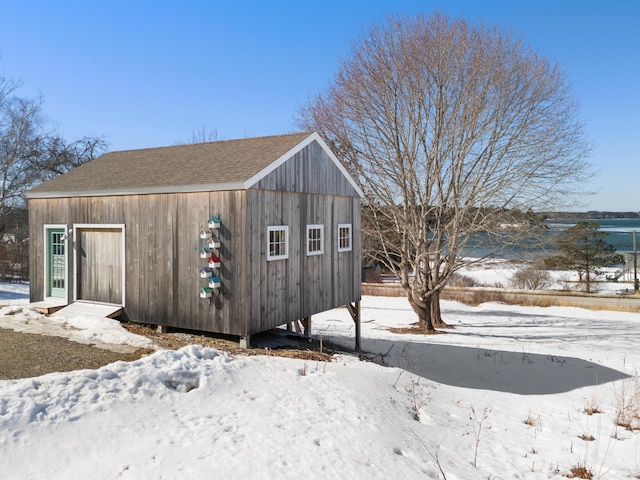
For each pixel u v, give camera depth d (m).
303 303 10.95
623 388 10.09
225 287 9.25
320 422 6.02
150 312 10.29
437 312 19.11
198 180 9.61
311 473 4.77
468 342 15.99
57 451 4.61
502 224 17.61
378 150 18.33
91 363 7.58
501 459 6.33
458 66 16.80
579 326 19.17
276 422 5.82
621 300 22.95
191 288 9.68
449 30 17.05
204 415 5.79
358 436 5.80
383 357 12.79
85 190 11.13
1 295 19.88
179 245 9.83
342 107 18.83
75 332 9.66
